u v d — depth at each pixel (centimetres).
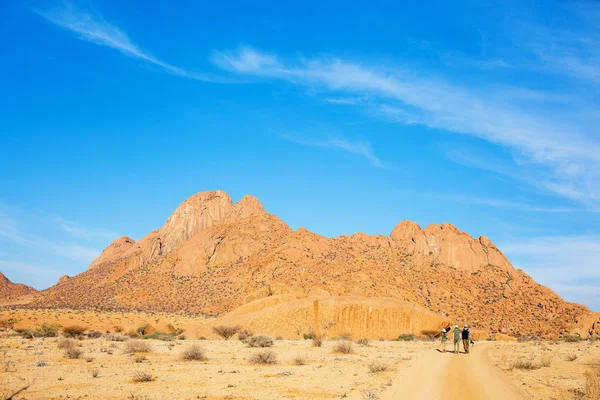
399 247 19188
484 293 15600
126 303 16200
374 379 2270
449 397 1797
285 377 2370
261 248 19038
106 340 5444
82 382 2209
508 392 1969
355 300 9388
